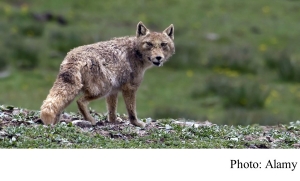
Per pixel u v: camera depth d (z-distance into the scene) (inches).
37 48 2052.2
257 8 2982.3
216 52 2234.3
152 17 2768.2
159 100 1838.1
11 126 888.9
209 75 2026.3
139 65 987.9
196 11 2871.6
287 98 1929.1
